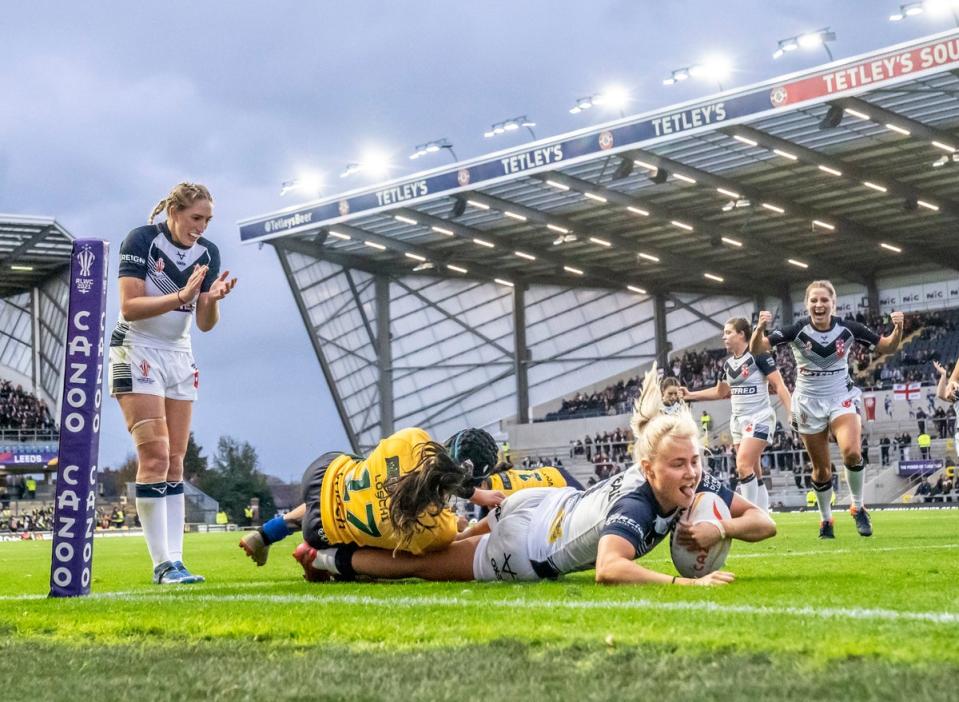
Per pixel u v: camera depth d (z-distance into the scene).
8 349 51.41
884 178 34.22
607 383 48.09
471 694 2.38
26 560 13.97
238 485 66.44
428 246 43.59
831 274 44.81
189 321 7.23
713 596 4.16
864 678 2.34
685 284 47.62
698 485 5.05
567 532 5.10
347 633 3.37
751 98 28.30
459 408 48.81
